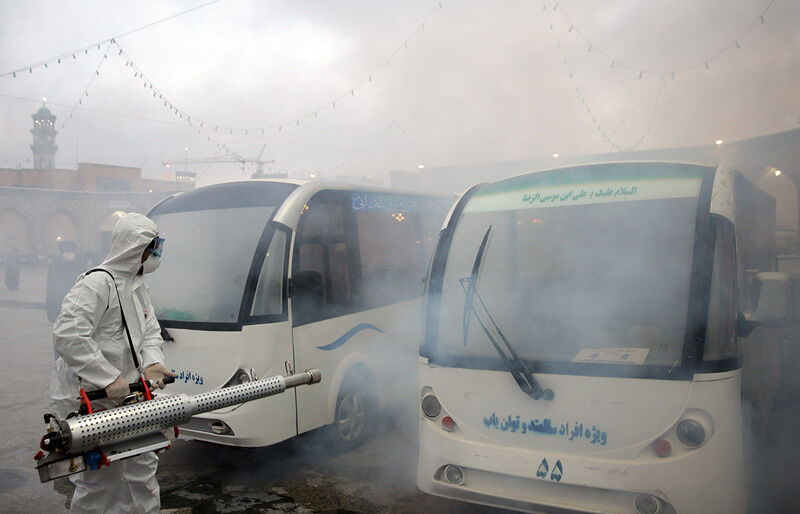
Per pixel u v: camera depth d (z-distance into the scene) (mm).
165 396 2324
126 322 2893
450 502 4000
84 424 2084
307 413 4621
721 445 2795
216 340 4332
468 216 3969
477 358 3346
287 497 4102
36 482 4438
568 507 2949
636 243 3348
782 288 3039
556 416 3076
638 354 3051
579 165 3750
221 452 5055
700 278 3002
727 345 2908
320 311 4875
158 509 3027
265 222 4727
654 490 2795
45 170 42344
